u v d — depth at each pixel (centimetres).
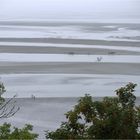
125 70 8081
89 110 2245
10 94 6322
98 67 8306
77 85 6969
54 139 2239
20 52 10075
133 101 2392
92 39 12150
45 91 6562
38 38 12425
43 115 5381
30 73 7738
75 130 2264
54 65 8475
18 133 2352
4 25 16375
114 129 2078
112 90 6731
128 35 13075
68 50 10362
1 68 8094
